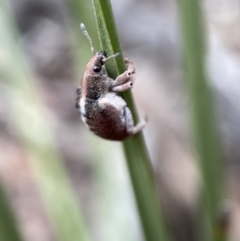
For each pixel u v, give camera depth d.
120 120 0.10
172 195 0.16
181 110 0.18
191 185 0.16
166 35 0.22
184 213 0.16
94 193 0.16
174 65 0.21
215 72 0.19
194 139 0.12
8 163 0.19
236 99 0.19
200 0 0.11
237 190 0.17
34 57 0.23
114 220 0.14
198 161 0.12
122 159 0.14
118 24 0.23
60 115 0.20
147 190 0.11
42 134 0.13
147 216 0.11
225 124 0.18
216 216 0.12
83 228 0.13
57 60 0.23
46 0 0.24
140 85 0.19
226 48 0.21
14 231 0.11
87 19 0.12
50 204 0.13
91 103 0.10
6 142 0.20
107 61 0.10
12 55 0.13
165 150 0.17
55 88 0.22
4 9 0.13
